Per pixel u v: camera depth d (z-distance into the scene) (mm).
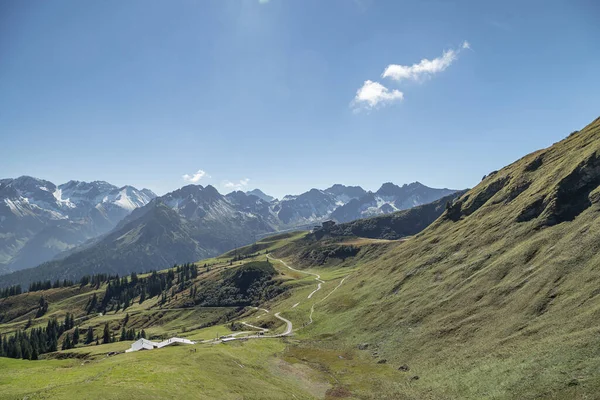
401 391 62656
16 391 51031
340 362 85438
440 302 92125
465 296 87250
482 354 62406
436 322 84438
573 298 61625
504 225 107375
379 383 68938
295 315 146375
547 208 96688
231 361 73375
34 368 74875
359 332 102625
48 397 43688
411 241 156125
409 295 106438
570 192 95125
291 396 61625
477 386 53094
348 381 72875
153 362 63812
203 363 67375
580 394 40781
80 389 46312
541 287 70500
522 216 103062
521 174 131750
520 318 66812
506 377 50938
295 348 101562
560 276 69438
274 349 98812
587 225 78688
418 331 85312
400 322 94812
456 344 71938
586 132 122562
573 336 51750
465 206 151625
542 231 90562
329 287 178250
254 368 74125
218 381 58781
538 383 46188
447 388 57125
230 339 124188
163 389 49594
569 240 78375
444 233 138625
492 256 96562
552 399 42562
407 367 72875
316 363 86875
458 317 80812
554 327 57688
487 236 109062
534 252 83750
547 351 51469
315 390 69250
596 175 93062
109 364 67875
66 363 80812
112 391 45781
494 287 82562
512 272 83062
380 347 88188
